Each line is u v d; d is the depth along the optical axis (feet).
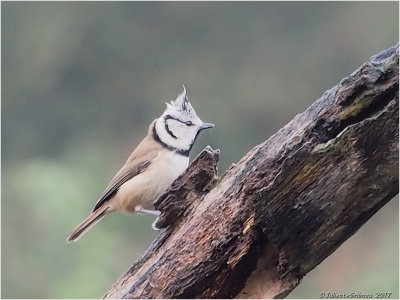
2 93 69.36
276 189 17.67
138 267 19.70
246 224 18.26
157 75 69.82
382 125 17.12
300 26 69.67
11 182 53.88
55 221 51.13
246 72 68.69
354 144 17.28
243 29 70.08
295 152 17.57
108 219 51.70
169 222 19.47
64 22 71.67
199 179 19.19
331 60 68.33
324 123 17.67
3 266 48.49
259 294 18.37
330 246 17.84
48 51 70.90
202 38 70.28
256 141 64.95
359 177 17.35
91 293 47.11
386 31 68.33
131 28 71.10
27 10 72.33
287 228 17.79
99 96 69.62
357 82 17.44
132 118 68.74
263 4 70.08
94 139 67.00
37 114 69.15
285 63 68.49
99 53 70.74
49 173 54.24
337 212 17.58
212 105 66.69
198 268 18.57
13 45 71.10
